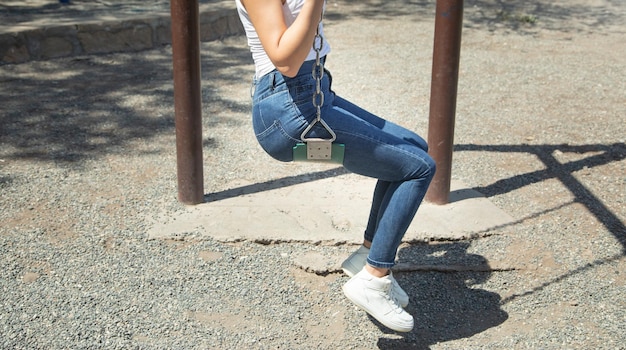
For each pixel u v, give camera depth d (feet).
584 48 27.86
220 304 10.69
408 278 11.51
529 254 12.10
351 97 20.77
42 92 20.80
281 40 7.73
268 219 12.90
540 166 15.78
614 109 19.95
